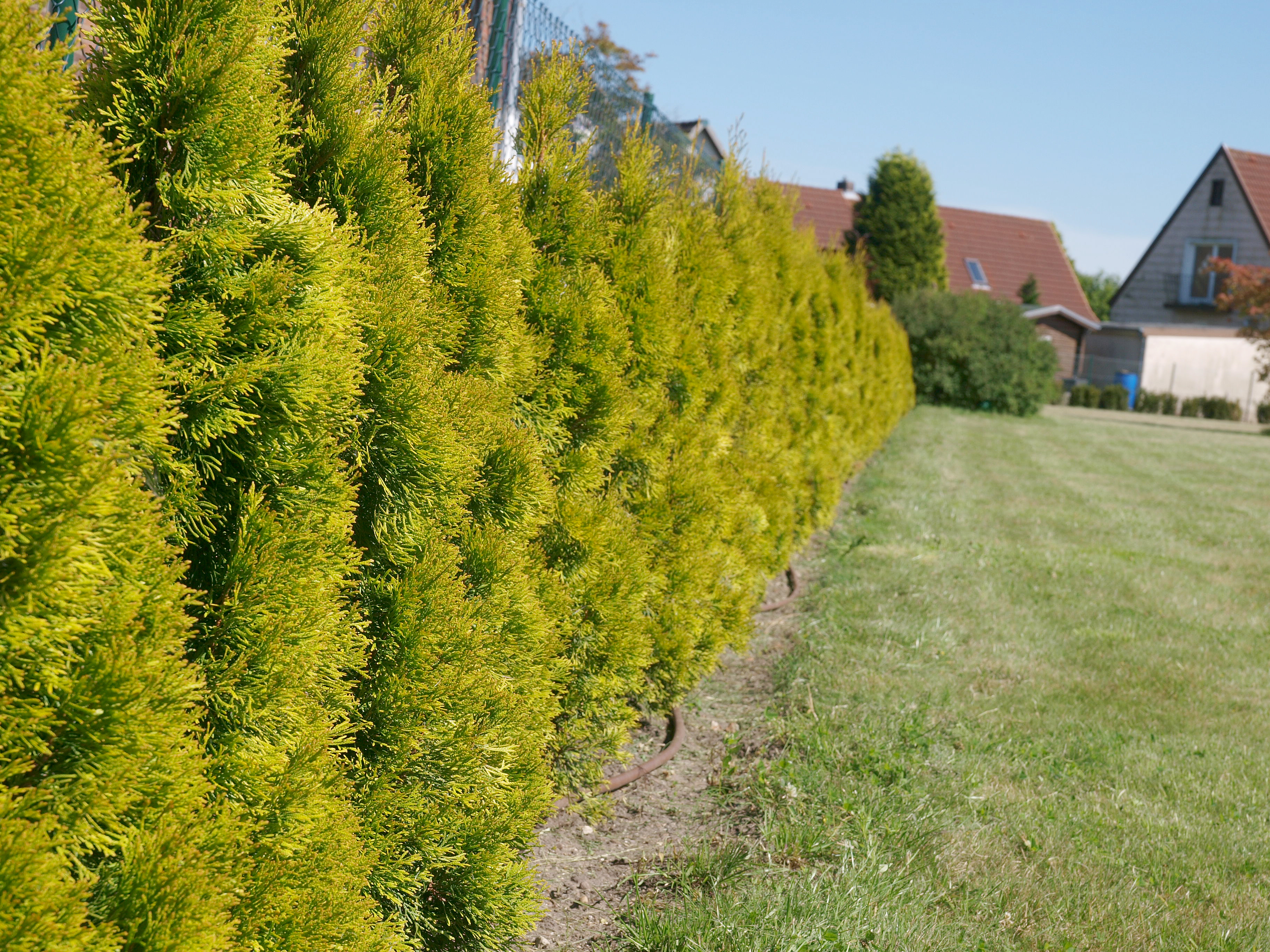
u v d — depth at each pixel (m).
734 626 5.46
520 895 2.89
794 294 9.16
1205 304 43.06
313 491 2.19
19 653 1.52
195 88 1.99
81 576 1.54
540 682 3.38
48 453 1.51
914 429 22.98
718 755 4.86
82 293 1.60
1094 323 41.97
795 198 9.11
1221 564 10.18
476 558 3.03
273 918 1.94
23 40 1.56
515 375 3.57
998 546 10.38
